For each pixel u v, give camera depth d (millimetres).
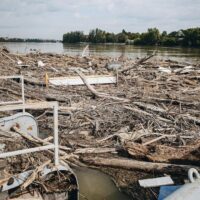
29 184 4027
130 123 8227
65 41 172625
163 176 5676
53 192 4164
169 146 6742
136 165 5855
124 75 16062
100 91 12078
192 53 53125
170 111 9328
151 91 12586
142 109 9688
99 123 8055
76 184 4277
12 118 5625
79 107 9375
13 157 4531
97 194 5043
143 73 17281
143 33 108188
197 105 10219
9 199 3824
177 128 7809
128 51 57031
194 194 2684
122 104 10023
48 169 4125
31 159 4512
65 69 17688
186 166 5641
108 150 6562
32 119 5824
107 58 26141
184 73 17922
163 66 21438
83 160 6125
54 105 3938
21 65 18375
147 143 6844
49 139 5434
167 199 2629
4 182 3805
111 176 5648
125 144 6617
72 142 6844
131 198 4957
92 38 139375
